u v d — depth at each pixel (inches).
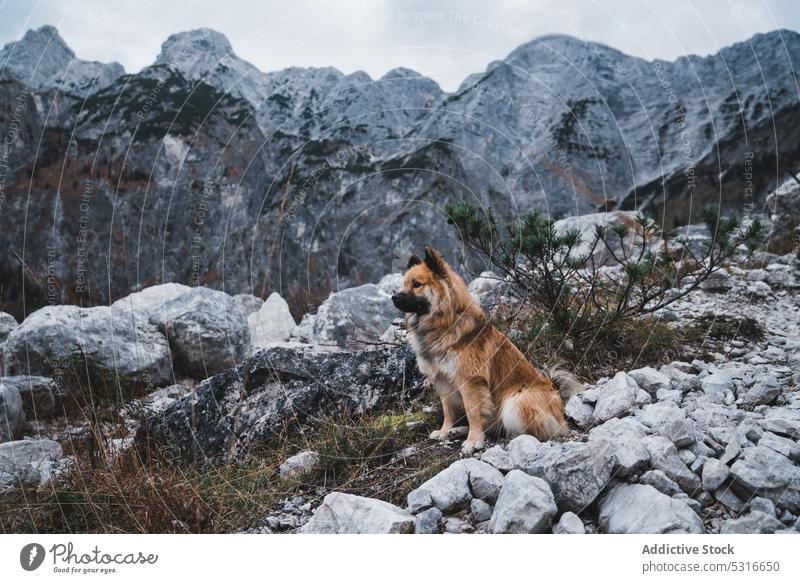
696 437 140.7
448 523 128.2
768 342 233.9
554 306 225.5
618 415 162.1
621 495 125.1
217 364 289.7
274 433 195.5
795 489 120.2
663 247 326.6
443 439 179.3
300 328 323.0
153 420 206.2
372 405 200.1
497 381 178.9
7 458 186.2
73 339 258.5
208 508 156.6
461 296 178.1
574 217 398.9
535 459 134.3
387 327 294.8
